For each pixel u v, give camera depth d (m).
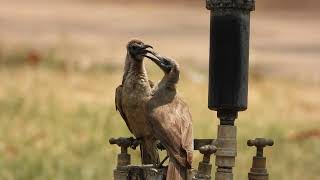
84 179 14.37
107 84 23.09
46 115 18.34
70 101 20.31
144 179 8.49
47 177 14.34
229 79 8.43
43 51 29.92
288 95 23.33
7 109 18.61
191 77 24.81
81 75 24.16
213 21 8.48
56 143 16.23
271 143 8.59
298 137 17.39
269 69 30.59
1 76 23.12
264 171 8.59
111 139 8.77
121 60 28.91
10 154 15.52
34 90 21.03
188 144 8.36
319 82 26.84
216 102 8.47
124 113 9.40
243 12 8.43
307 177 15.09
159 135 8.45
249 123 18.39
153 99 8.62
